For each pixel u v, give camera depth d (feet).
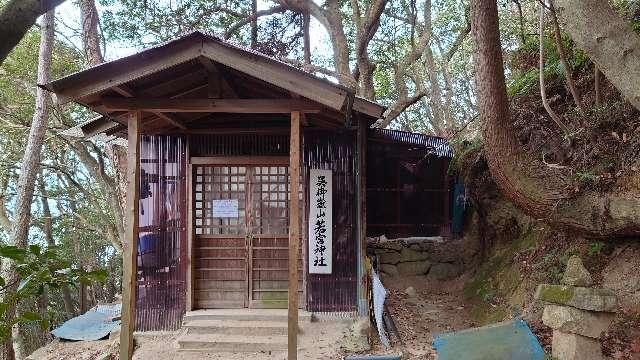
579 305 12.51
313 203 23.03
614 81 11.89
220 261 23.76
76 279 6.89
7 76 40.98
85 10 33.35
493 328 15.05
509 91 27.40
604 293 12.37
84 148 43.09
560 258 18.71
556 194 16.57
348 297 23.02
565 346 13.03
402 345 20.81
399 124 62.90
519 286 20.61
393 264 29.19
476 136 30.12
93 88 15.08
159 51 15.07
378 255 29.32
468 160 28.99
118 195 40.68
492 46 15.85
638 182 15.88
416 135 32.01
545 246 20.74
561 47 18.90
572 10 12.10
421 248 29.66
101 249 62.75
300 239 23.36
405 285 28.30
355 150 23.22
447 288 28.02
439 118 49.62
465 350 14.20
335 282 23.08
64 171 46.96
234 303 23.57
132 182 16.24
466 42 53.16
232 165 23.59
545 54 24.43
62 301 54.80
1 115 42.09
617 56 11.64
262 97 19.25
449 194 31.89
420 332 22.50
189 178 23.31
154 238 22.98
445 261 29.19
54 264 6.27
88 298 56.49
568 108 21.89
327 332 21.76
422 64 60.18
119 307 29.09
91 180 57.21
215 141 23.45
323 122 22.29
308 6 37.14
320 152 23.30
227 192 23.82
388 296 26.84
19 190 26.37
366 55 35.88
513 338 14.34
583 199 16.46
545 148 21.85
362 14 41.50
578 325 12.63
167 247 23.08
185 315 22.52
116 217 43.57
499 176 17.06
